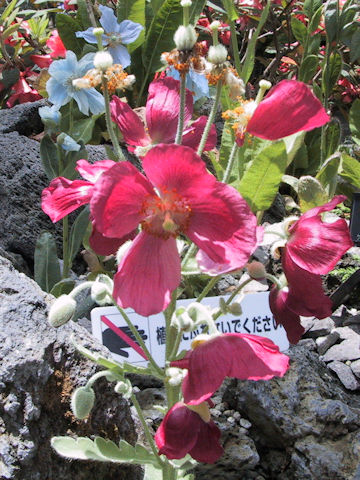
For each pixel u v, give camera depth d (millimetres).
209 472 493
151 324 483
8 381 389
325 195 547
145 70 813
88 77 329
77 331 441
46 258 561
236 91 317
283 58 1090
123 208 289
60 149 586
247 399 506
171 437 325
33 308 426
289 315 361
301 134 533
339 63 865
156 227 295
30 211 664
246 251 284
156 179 287
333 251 328
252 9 957
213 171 742
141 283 292
